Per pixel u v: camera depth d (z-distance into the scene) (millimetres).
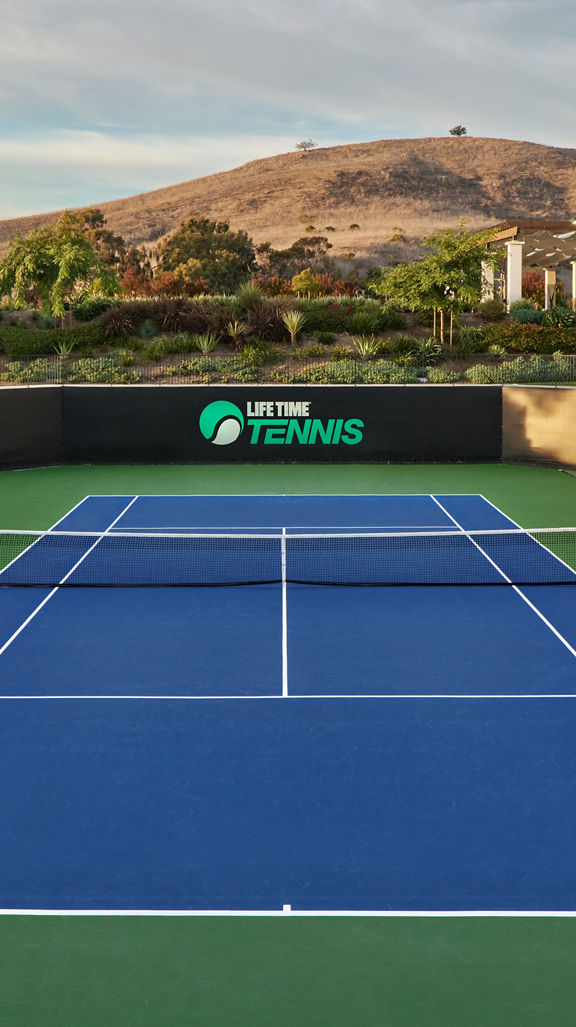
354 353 39906
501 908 6770
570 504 22859
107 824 8039
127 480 26891
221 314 43344
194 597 15164
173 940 6398
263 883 7125
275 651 12602
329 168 195500
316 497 24094
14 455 28766
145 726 10125
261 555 17938
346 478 27078
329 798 8492
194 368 38750
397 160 196125
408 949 6281
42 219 194750
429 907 6785
